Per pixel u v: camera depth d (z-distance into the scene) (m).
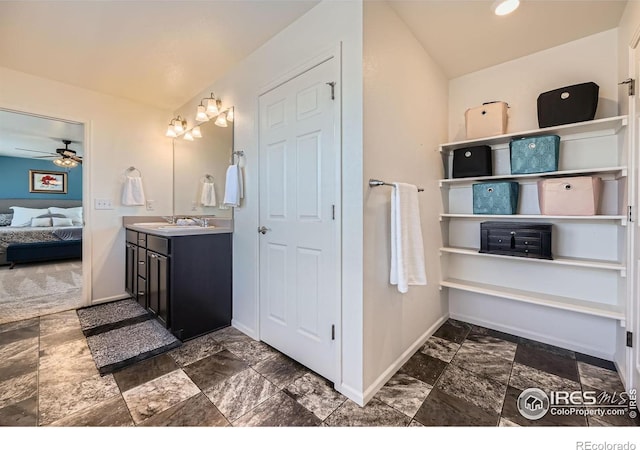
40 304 2.95
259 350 2.04
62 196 6.36
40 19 1.82
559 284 2.10
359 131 1.49
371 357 1.55
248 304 2.31
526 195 2.22
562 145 2.05
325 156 1.68
